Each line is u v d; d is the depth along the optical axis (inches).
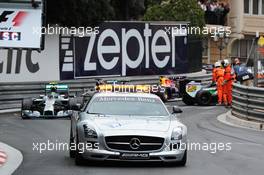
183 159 1318.9
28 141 1796.3
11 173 1240.8
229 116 2549.2
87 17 3631.9
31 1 1491.1
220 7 5639.8
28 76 3378.4
